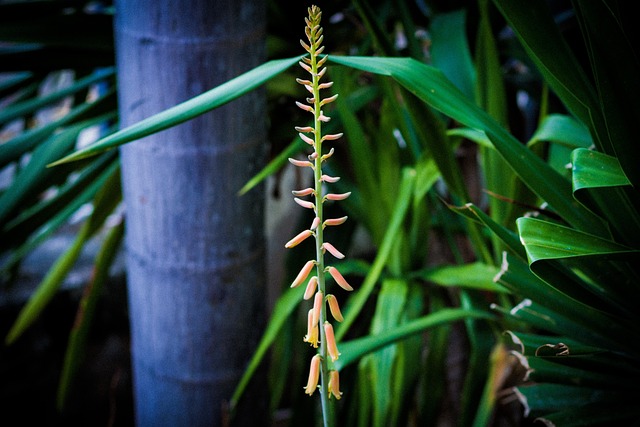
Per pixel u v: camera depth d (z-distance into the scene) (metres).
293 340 1.29
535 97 1.45
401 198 1.03
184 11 0.97
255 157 1.08
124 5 1.00
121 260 1.98
